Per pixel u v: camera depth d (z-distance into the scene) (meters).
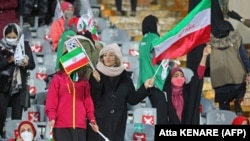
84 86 20.70
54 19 33.38
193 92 22.53
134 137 24.33
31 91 27.58
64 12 31.62
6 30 24.23
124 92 21.17
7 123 23.88
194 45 22.20
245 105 30.20
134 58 30.45
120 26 36.06
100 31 34.62
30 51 24.48
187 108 22.69
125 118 21.27
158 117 23.09
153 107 25.31
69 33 26.78
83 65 20.61
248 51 33.19
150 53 26.16
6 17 31.03
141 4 37.53
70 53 20.69
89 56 23.64
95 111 21.11
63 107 20.44
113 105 21.06
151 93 23.17
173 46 22.27
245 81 27.47
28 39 31.91
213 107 27.77
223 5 28.78
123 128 21.25
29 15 33.72
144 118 25.28
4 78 24.02
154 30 26.80
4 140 23.06
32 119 25.47
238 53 27.52
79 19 27.36
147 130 24.38
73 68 20.50
